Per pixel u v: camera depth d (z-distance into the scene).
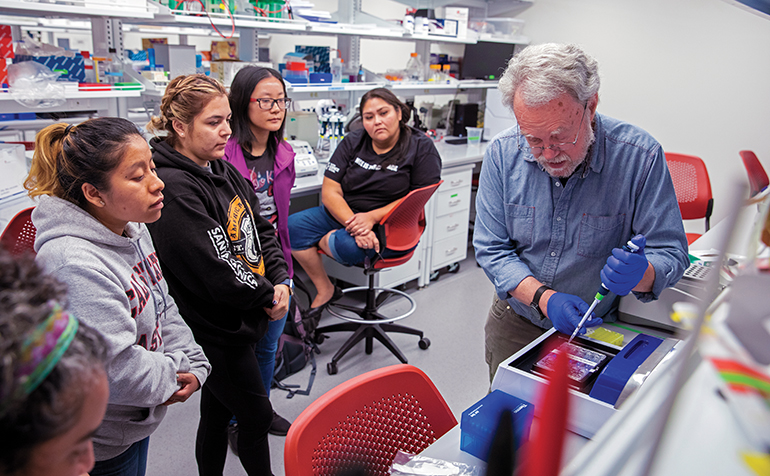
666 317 1.38
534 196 1.39
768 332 0.58
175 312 1.37
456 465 0.92
